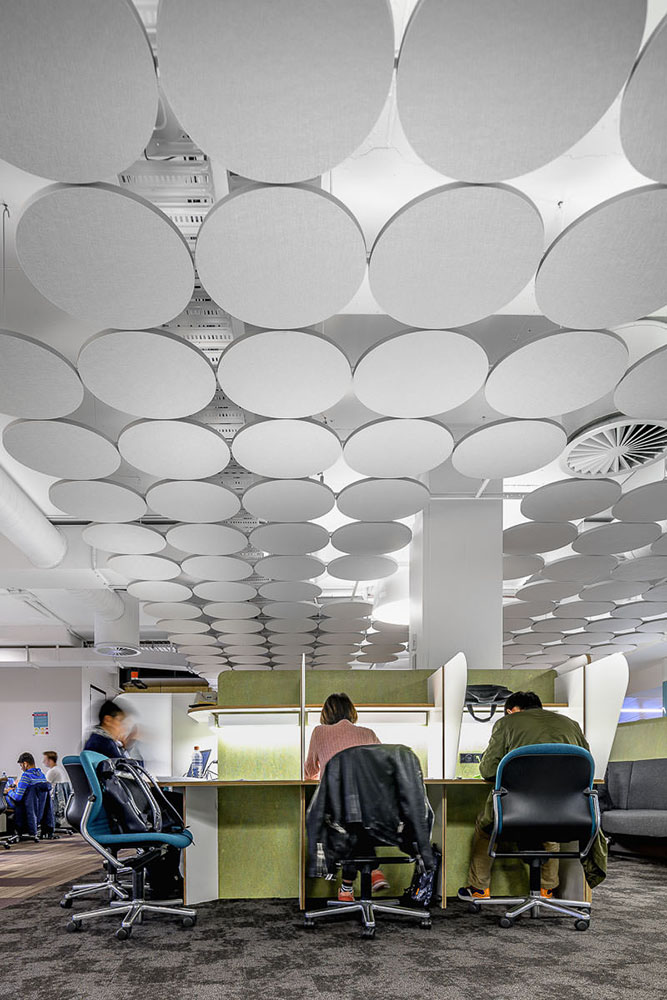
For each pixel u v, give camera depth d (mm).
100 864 7621
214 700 12961
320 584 12445
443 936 3906
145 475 8039
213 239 3479
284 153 2990
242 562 8945
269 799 5191
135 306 3975
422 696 5766
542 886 4809
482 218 3395
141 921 4320
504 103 2805
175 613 11516
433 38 2561
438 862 4711
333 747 4539
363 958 3480
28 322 5301
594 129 3561
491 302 3984
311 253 3578
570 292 3967
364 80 2697
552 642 15039
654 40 2629
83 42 2580
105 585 10469
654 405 5379
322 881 5012
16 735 18359
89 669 19156
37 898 5398
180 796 5504
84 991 3031
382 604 11930
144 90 2754
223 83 2691
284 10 2451
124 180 3438
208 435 5758
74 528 9609
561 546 8766
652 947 3662
